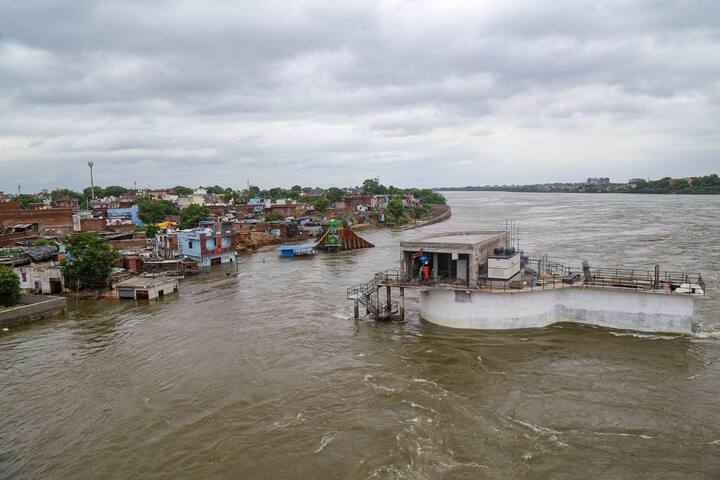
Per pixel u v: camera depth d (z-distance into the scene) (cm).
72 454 2453
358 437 2500
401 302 4262
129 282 5859
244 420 2722
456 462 2256
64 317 4959
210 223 10925
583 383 2988
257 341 3984
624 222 12962
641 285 3878
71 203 15738
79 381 3316
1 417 2842
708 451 2264
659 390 2869
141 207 13200
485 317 3928
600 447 2328
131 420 2767
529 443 2386
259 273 7306
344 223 12800
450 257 4241
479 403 2800
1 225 9500
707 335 3678
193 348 3878
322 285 6191
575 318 3994
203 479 2216
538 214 18038
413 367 3322
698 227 11012
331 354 3631
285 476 2208
